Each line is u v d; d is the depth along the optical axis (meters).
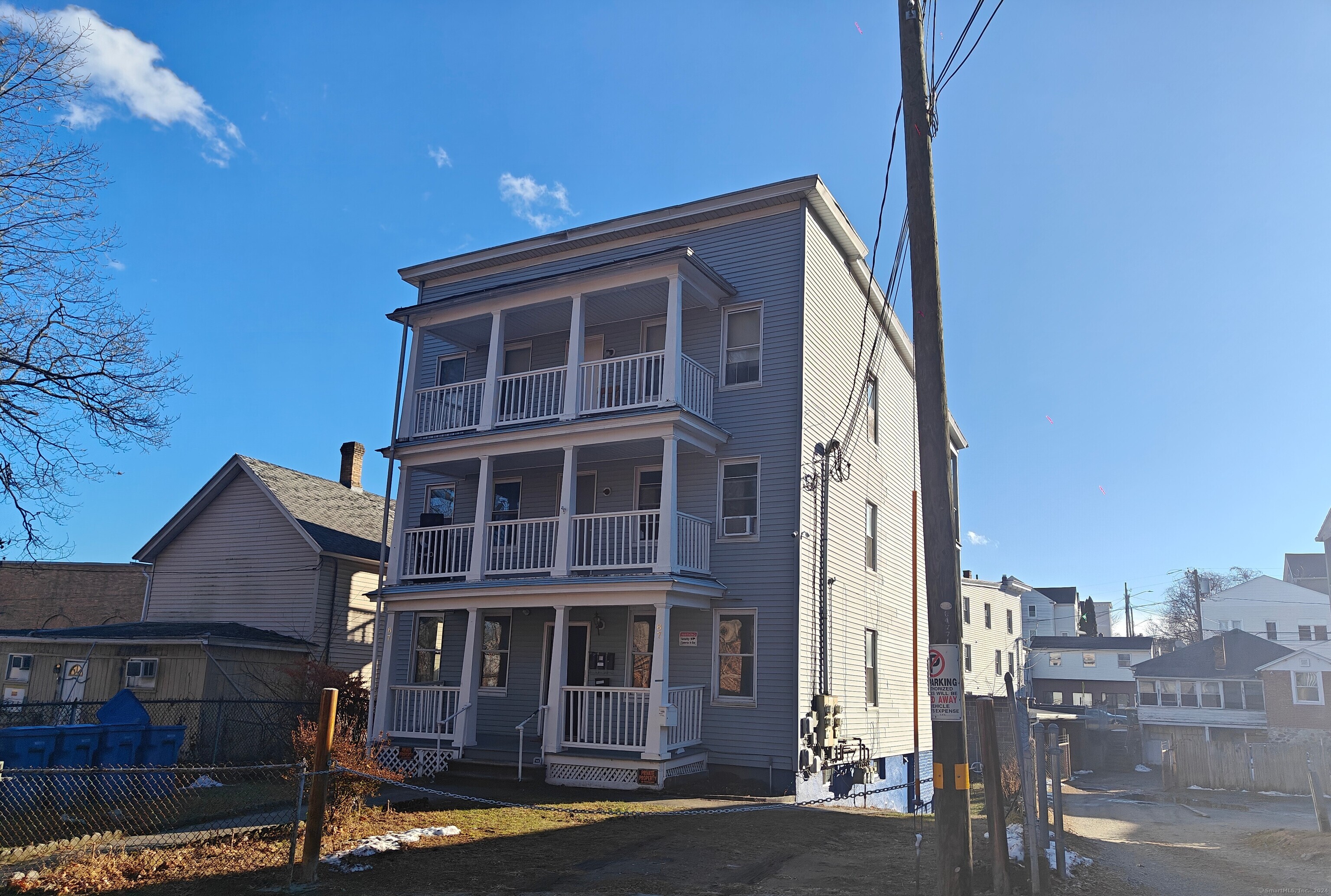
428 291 22.44
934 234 8.44
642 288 17.38
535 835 10.70
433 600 17.55
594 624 18.05
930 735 24.55
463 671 17.34
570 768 15.24
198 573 25.00
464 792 14.01
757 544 17.06
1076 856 10.52
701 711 16.44
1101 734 41.69
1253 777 29.14
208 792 13.01
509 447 17.64
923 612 25.44
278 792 13.05
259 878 8.12
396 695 17.94
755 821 12.34
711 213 18.75
